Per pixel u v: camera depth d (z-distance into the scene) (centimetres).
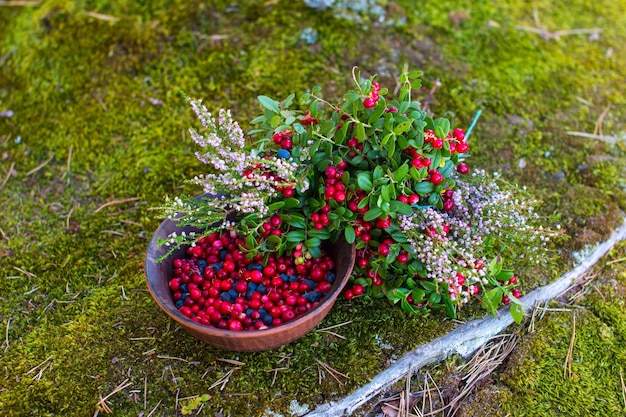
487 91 97
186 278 75
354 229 74
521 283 81
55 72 99
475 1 108
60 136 94
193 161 91
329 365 75
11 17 105
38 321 79
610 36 107
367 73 97
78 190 90
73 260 84
